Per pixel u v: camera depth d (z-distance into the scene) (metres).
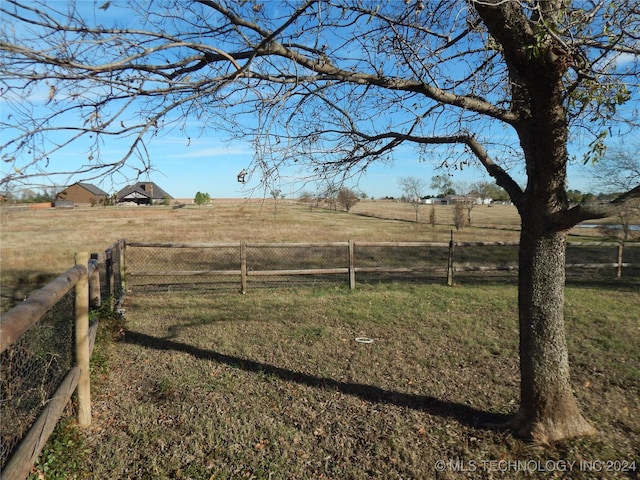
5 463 2.34
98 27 1.65
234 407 4.12
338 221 28.69
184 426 3.77
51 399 2.95
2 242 16.52
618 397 4.33
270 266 13.61
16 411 2.62
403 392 4.45
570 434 3.45
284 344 5.91
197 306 8.18
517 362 5.29
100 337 5.58
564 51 2.48
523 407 3.58
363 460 3.30
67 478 3.03
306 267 13.59
